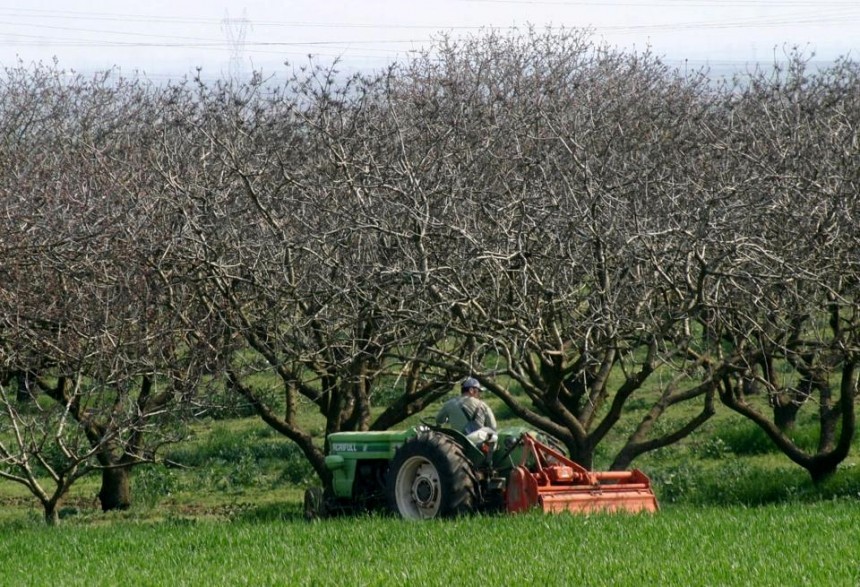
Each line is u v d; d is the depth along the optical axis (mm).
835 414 56000
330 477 52750
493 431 44188
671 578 28250
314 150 57312
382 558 33125
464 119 59594
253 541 37688
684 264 48281
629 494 42094
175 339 50594
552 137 55219
